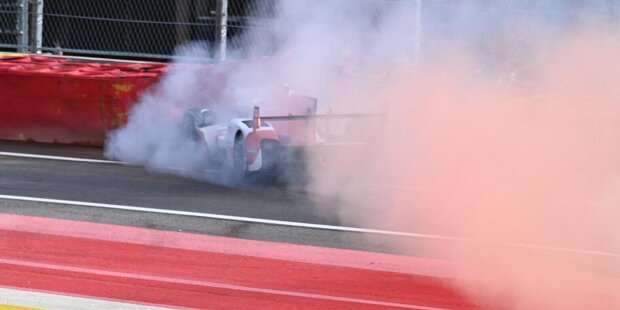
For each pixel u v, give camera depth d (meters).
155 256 24.12
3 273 21.64
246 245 25.86
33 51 50.03
